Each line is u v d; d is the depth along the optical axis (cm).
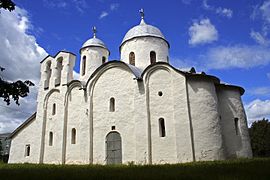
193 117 2116
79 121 2567
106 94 2484
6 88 1057
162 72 2291
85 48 2955
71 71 2878
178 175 992
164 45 2886
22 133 3033
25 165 2191
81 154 2430
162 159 2089
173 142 2100
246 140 2402
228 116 2400
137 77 2322
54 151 2639
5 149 6038
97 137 2409
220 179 851
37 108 2955
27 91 1105
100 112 2464
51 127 2772
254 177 866
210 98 2206
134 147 2214
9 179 955
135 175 1023
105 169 1424
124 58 2866
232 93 2494
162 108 2206
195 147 2047
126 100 2372
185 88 2169
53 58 3017
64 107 2697
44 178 980
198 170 1188
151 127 2192
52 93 2884
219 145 2105
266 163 1473
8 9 1074
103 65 2545
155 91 2261
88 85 2572
